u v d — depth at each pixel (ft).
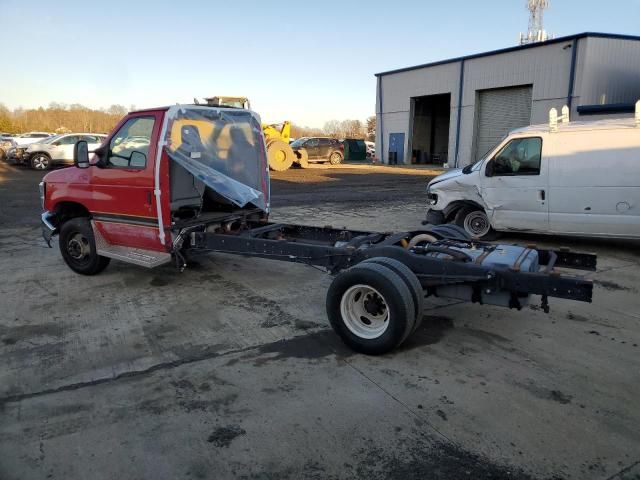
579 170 23.97
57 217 22.17
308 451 9.61
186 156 18.57
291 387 12.01
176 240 18.63
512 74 85.97
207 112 19.49
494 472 8.96
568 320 16.16
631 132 22.81
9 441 9.98
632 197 23.00
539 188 25.07
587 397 11.41
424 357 13.56
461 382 12.16
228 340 14.79
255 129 22.16
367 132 274.36
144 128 18.42
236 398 11.53
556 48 78.43
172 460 9.38
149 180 18.15
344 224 33.73
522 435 10.00
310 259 16.70
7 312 17.21
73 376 12.66
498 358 13.46
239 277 21.33
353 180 71.72
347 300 13.88
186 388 12.01
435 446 9.71
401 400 11.37
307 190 57.47
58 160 77.41
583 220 24.27
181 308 17.51
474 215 28.50
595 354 13.66
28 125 252.42
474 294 14.15
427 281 14.60
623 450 9.51
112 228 19.93
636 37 76.23
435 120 115.96
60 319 16.53
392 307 12.99
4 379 12.50
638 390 11.71
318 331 15.40
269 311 17.15
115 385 12.18
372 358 13.53
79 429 10.37
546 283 12.71
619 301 17.94
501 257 14.53
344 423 10.50
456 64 96.48
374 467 9.14
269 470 9.09
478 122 95.09
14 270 22.59
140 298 18.63
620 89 78.69
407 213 38.68
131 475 8.98
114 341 14.76
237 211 22.15
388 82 113.60
